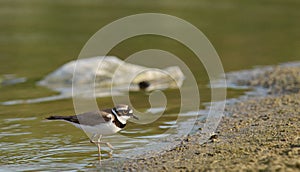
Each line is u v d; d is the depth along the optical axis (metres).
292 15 34.28
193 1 40.50
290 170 7.95
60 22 31.59
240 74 18.88
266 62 21.05
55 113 14.14
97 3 39.25
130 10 35.31
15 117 13.75
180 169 8.96
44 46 25.09
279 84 16.50
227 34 28.06
